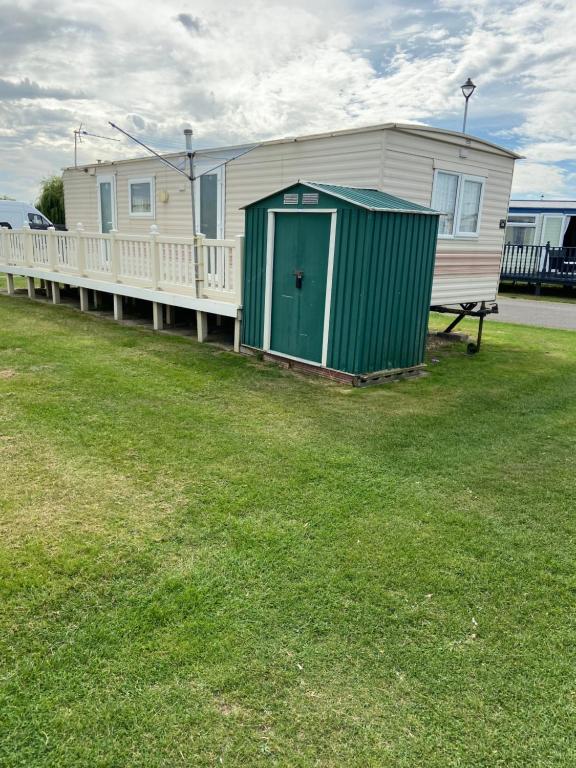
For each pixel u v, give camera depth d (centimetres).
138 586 251
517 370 703
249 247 665
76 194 1270
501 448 434
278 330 655
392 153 676
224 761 174
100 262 941
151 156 1020
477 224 836
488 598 255
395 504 336
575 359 784
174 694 197
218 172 897
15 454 384
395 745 182
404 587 259
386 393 566
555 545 301
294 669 210
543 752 182
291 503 330
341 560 277
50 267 1074
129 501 326
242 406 503
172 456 389
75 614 233
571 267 1761
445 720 192
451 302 825
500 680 210
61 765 172
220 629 227
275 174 805
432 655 220
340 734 185
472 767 176
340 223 562
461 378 647
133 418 461
